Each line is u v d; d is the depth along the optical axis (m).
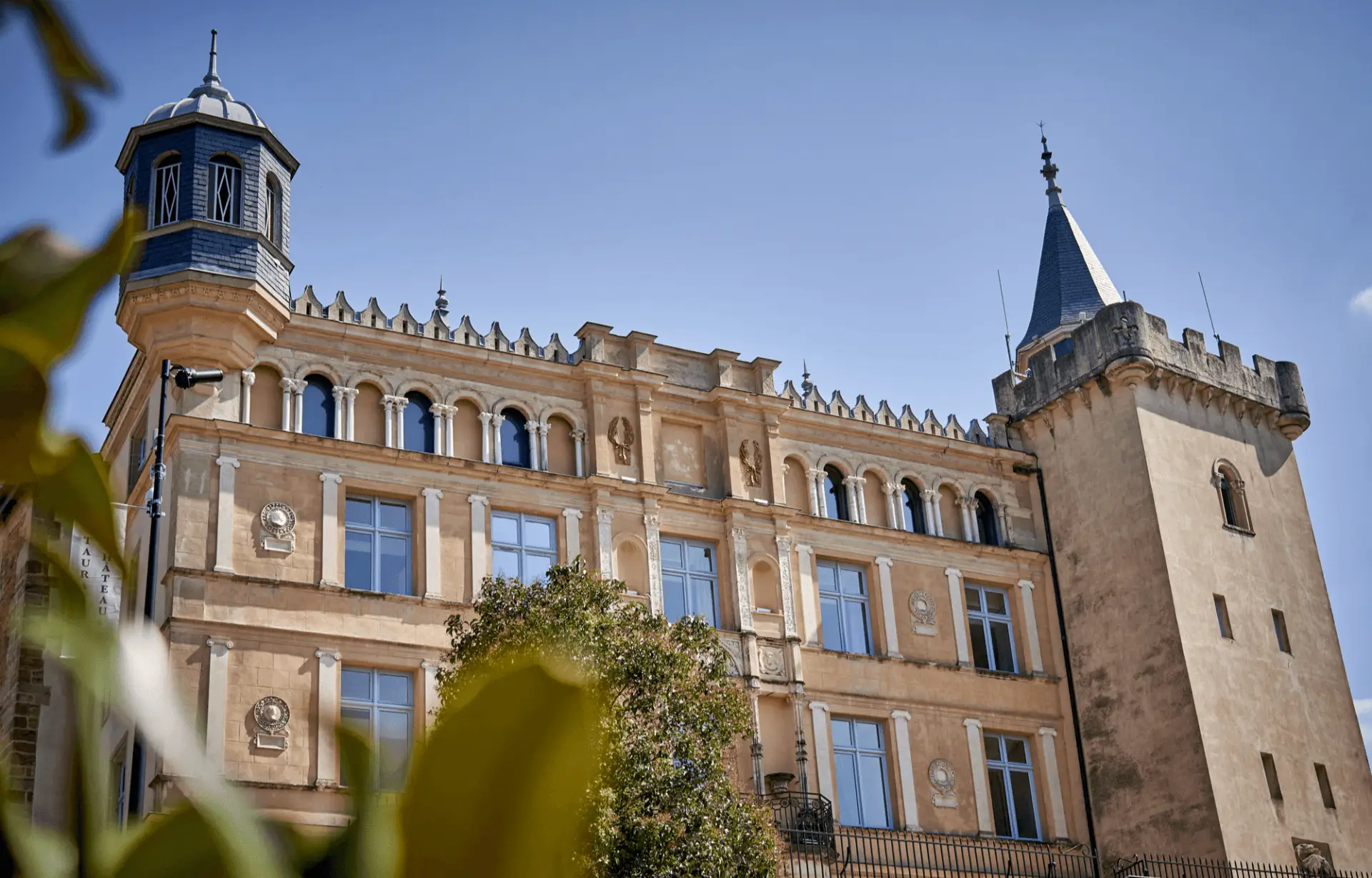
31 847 1.14
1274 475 43.81
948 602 39.69
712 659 27.27
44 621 1.16
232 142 33.53
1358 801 40.06
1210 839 36.38
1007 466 42.47
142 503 32.34
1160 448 40.91
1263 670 39.81
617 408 36.81
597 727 1.22
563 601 26.06
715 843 24.31
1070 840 38.31
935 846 36.12
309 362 33.44
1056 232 51.81
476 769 1.19
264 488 31.72
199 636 29.81
